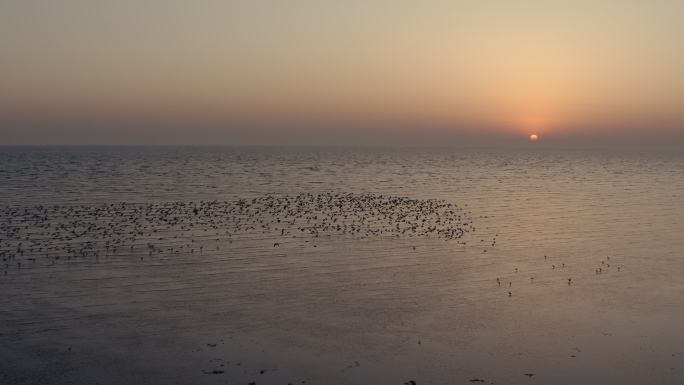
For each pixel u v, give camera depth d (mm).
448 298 26141
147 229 42188
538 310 24594
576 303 25578
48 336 21062
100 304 24562
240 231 42031
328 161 185750
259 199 62688
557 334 21938
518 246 38094
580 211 57156
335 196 67938
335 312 24047
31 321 22469
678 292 27375
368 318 23406
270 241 38469
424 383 17969
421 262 32969
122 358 19375
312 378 18203
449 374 18594
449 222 48219
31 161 155000
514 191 79438
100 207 54438
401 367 19047
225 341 20875
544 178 109938
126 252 34438
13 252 33938
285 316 23484
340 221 47375
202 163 157875
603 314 24156
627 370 18969
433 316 23750
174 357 19516
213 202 59188
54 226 42969
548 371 18859
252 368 18797
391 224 46312
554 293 27094
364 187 83375
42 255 33312
